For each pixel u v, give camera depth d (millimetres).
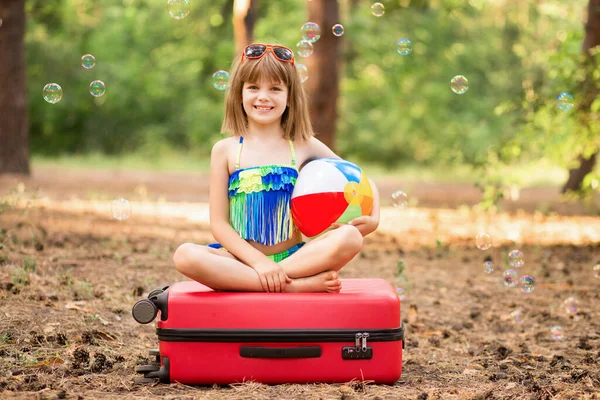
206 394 2691
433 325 4277
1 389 2691
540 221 9188
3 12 12219
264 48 3143
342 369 2812
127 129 24922
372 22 21328
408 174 20719
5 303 3816
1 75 12391
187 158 23141
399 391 2785
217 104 24500
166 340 2795
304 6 23641
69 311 3861
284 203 3080
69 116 24281
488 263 4699
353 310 2801
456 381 3062
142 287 4551
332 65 10680
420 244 7234
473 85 23375
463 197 12961
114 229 7004
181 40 25078
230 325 2773
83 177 14227
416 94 24016
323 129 10695
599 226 8781
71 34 23609
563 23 21938
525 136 7602
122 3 25281
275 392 2699
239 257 2973
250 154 3137
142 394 2691
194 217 8508
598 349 3738
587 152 7598
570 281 5441
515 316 4430
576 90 7074
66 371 2980
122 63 24438
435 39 23141
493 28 23234
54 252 5391
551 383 3020
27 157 12656
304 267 2898
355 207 3023
